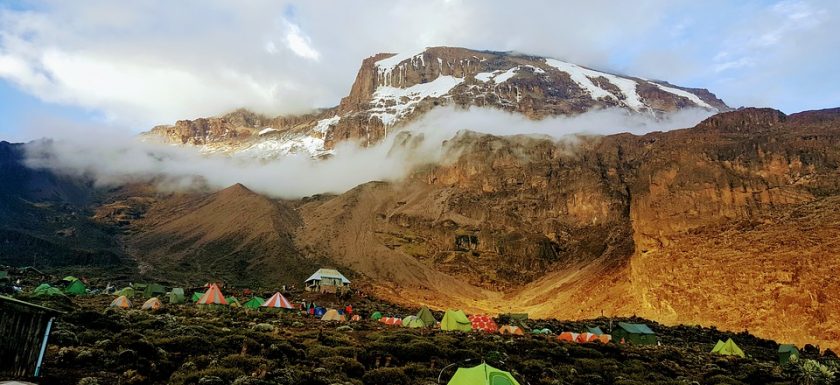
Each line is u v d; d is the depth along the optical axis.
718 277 114.62
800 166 162.50
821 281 97.38
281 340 44.62
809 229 116.88
